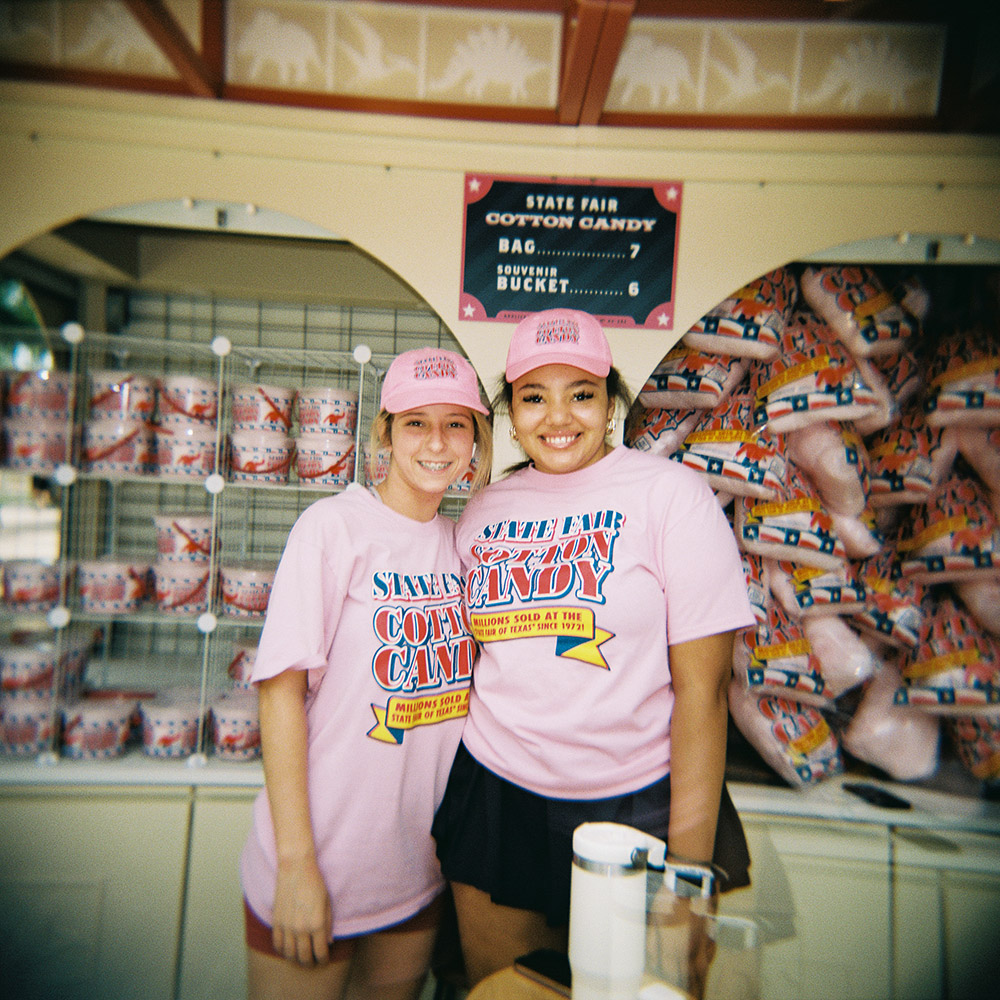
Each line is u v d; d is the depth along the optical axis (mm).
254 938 950
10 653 1301
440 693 961
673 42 1232
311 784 920
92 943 1259
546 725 911
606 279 1247
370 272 1464
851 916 1155
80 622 1445
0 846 1252
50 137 1211
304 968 940
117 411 1305
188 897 1271
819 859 1175
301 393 1356
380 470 1317
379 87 1238
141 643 1565
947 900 1149
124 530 1541
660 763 934
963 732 1271
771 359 1297
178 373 1502
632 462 971
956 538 1252
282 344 1521
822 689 1277
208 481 1317
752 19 1221
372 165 1235
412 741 938
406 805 957
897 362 1312
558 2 1207
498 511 1020
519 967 896
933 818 1204
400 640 922
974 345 1242
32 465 1277
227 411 1441
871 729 1291
